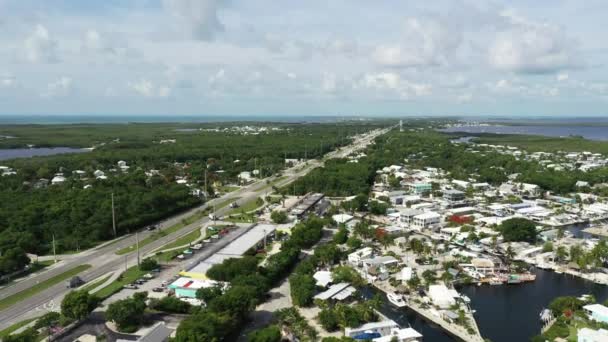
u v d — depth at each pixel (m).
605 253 188.88
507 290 170.88
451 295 157.75
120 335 129.62
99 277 177.62
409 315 151.25
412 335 129.88
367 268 183.62
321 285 163.75
